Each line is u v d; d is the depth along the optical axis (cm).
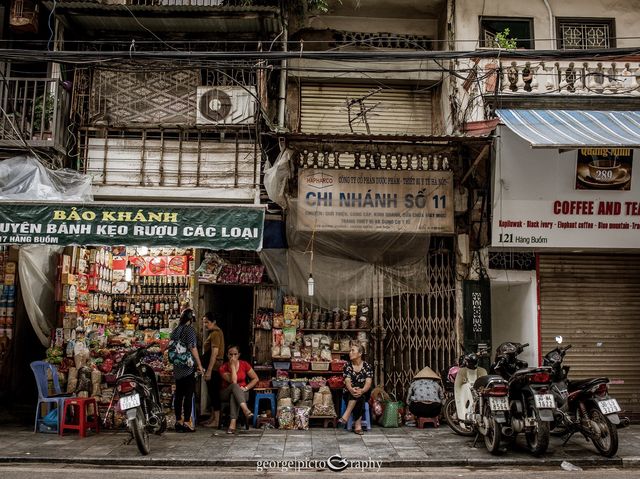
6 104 992
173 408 920
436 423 923
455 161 984
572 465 699
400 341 1018
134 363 802
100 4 984
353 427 895
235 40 1084
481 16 1162
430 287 1027
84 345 957
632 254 1064
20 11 1045
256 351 1011
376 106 1119
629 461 710
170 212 851
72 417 888
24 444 781
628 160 938
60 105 991
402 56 807
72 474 648
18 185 951
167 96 1030
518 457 724
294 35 1199
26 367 1107
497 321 1165
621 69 1033
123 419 901
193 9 995
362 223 953
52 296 1021
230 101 1012
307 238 988
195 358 888
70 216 849
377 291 1020
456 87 1091
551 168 936
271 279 1016
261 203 1020
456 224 1008
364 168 967
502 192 943
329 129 1188
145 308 1139
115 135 1048
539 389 719
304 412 911
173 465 704
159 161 1014
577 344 1040
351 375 889
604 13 1186
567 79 1005
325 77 1184
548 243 956
